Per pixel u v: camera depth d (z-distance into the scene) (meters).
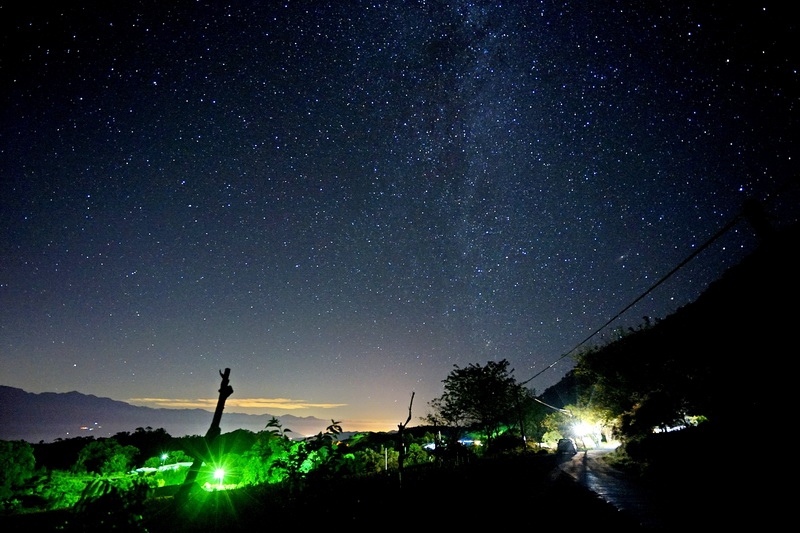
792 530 6.30
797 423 9.71
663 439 16.64
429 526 7.40
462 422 28.91
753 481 9.28
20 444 12.11
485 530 7.55
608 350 24.31
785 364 10.18
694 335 15.01
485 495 11.16
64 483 11.60
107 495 3.78
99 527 3.62
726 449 11.23
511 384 30.16
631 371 21.48
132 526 3.76
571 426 48.34
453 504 9.46
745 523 7.02
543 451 33.19
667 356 18.05
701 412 16.55
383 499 7.84
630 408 23.80
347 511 6.33
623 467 18.42
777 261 6.30
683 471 12.58
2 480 11.01
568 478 16.03
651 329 21.62
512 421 35.78
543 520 8.41
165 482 16.88
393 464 16.50
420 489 9.64
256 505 6.07
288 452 6.60
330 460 6.38
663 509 9.02
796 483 8.25
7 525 4.31
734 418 12.09
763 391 11.00
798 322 9.70
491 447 29.28
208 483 10.51
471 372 29.00
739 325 11.60
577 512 9.15
